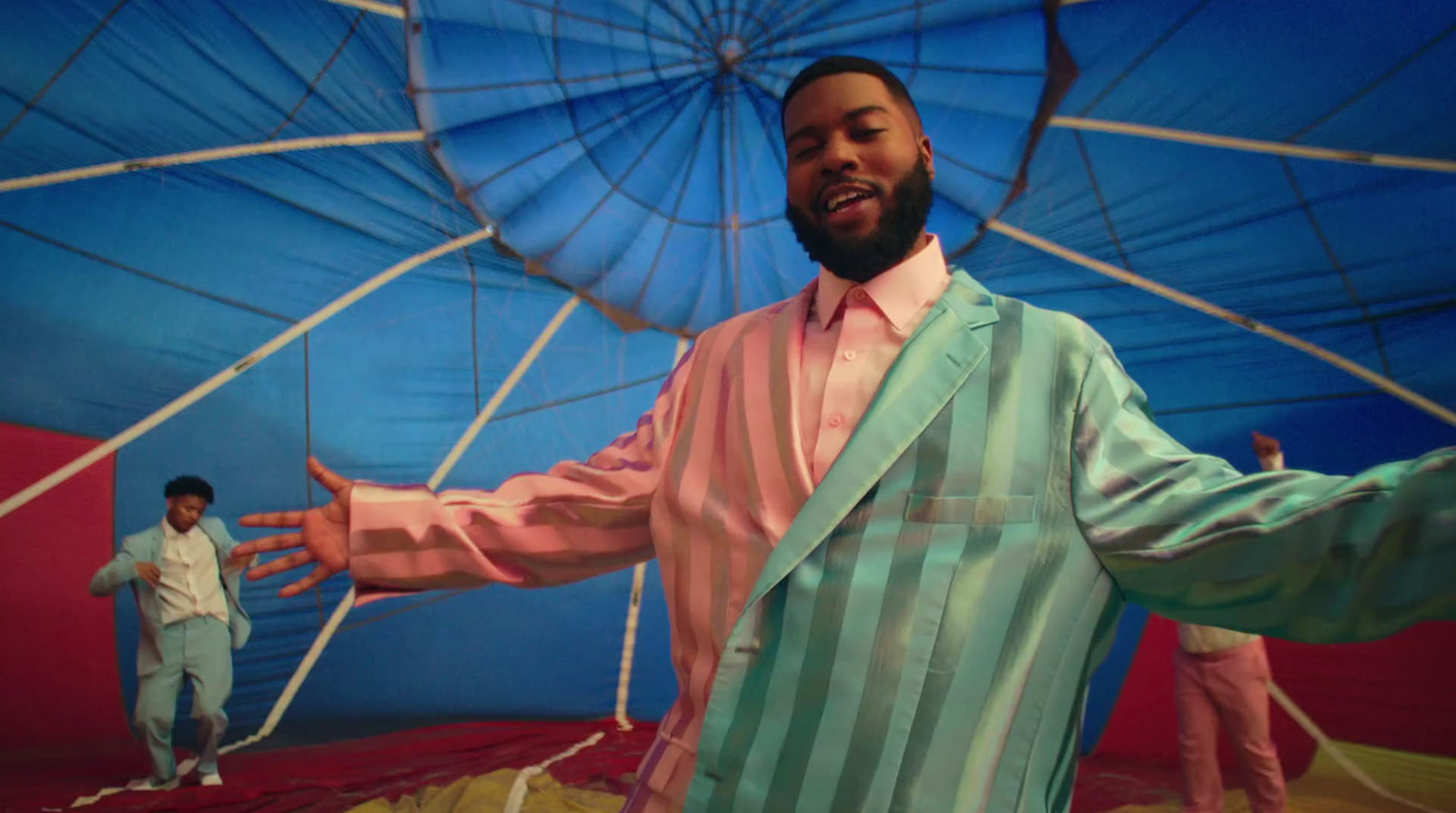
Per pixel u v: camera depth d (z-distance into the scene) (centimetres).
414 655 814
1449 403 695
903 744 102
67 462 736
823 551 110
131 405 755
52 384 729
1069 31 675
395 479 831
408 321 817
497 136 759
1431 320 685
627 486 140
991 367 114
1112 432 110
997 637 105
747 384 128
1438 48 588
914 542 108
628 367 884
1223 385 766
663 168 811
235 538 781
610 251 837
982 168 760
